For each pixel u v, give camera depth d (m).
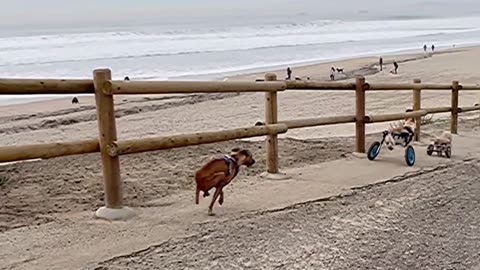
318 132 11.59
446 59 39.56
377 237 3.90
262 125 5.53
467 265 3.46
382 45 59.47
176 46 55.50
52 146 3.98
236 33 78.25
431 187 5.23
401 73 31.81
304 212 4.42
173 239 3.80
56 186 5.28
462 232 4.01
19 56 44.69
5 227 4.06
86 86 4.15
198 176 4.38
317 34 78.75
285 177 5.56
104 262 3.42
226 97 22.33
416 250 3.68
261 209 4.48
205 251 3.61
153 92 4.44
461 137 8.54
